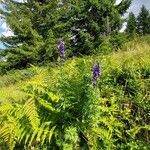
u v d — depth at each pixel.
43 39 28.94
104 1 32.22
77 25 33.03
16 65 28.44
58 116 4.01
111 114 4.27
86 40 29.62
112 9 33.12
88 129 3.98
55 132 3.94
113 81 4.57
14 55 27.67
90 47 29.42
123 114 4.26
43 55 26.73
